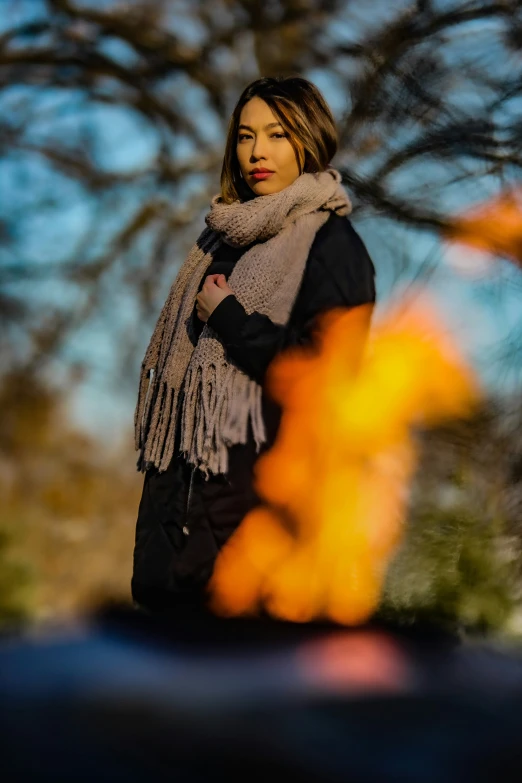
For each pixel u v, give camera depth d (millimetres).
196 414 2006
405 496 2682
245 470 1956
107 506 10148
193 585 1928
